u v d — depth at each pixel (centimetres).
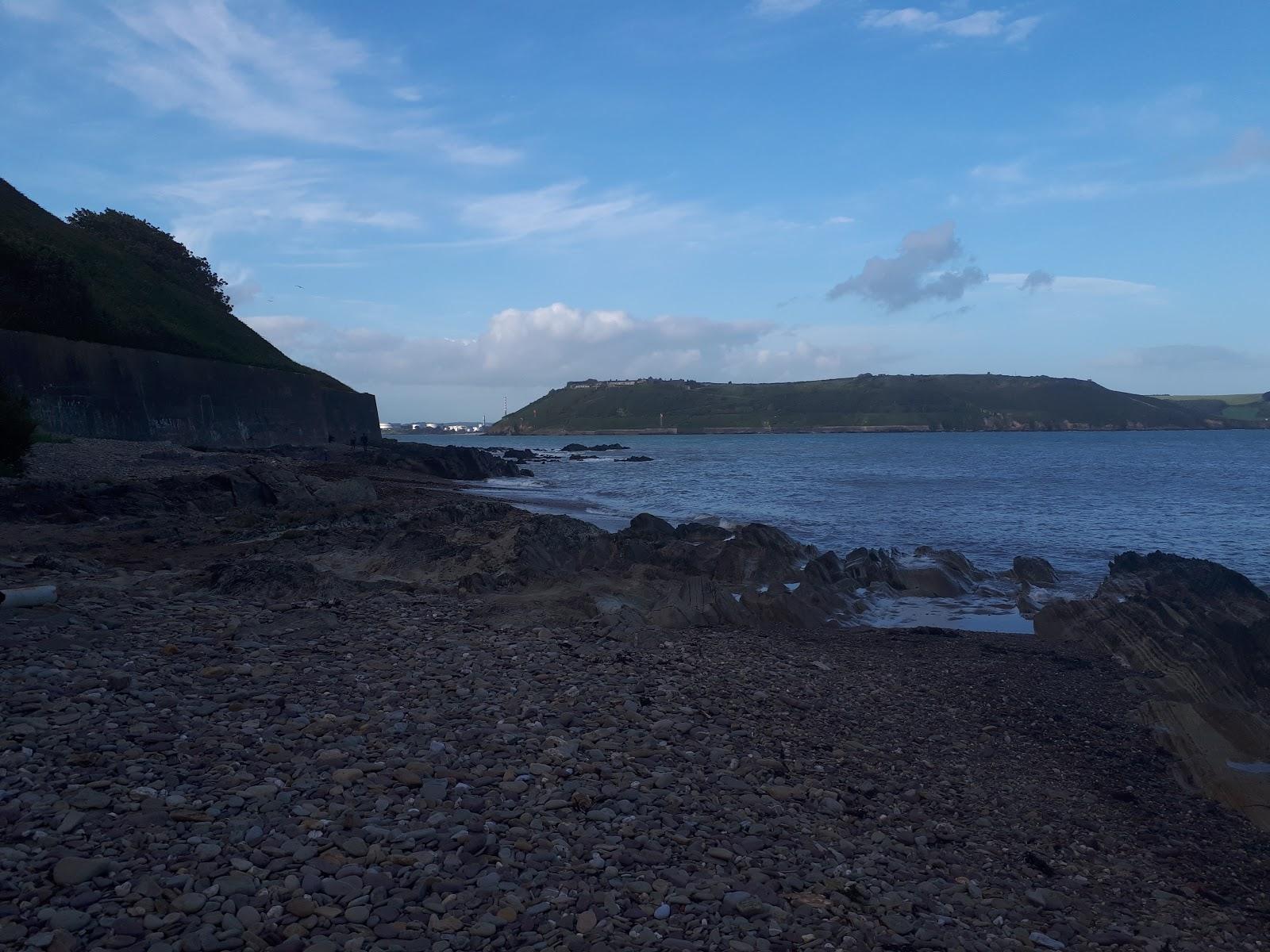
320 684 816
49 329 4553
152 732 642
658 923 453
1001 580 2052
